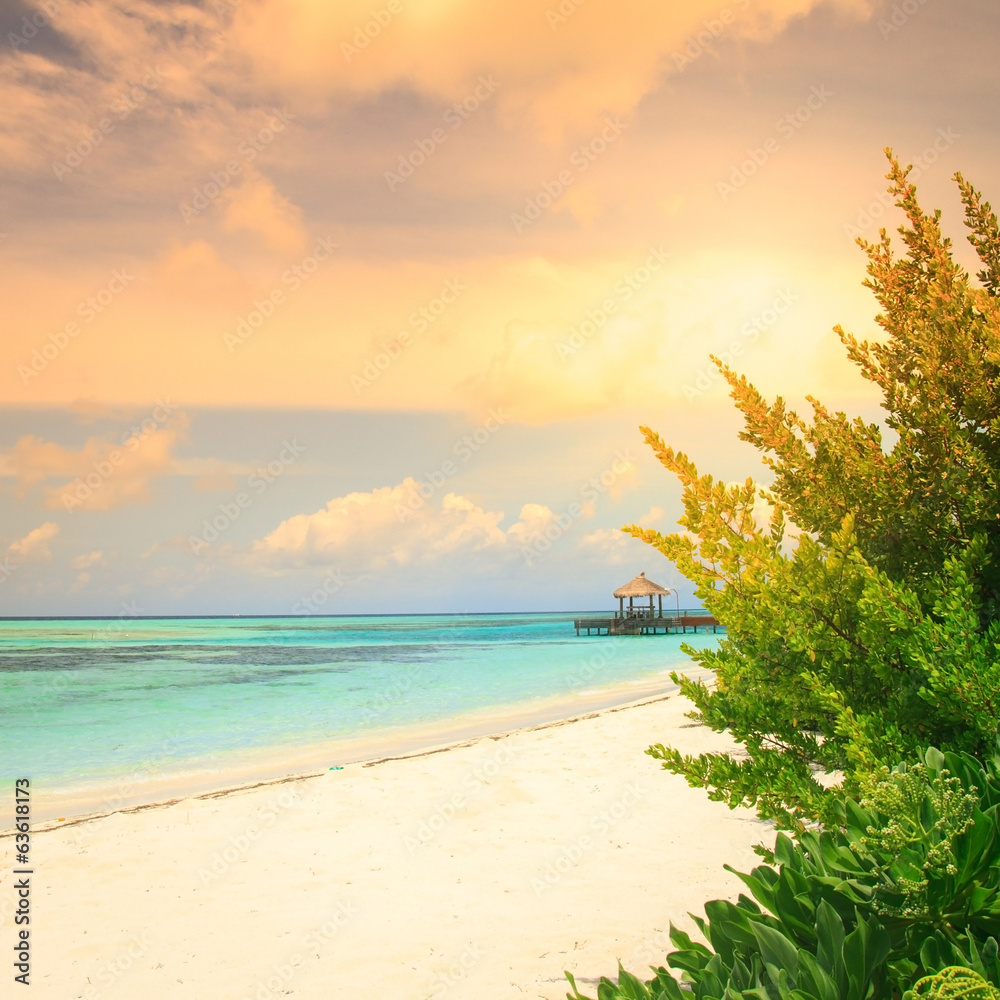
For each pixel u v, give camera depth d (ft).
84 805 37.55
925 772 7.54
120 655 178.70
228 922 20.31
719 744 41.55
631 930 18.54
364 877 23.44
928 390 11.51
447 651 192.95
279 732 62.49
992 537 11.33
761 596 10.80
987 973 6.43
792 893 8.01
